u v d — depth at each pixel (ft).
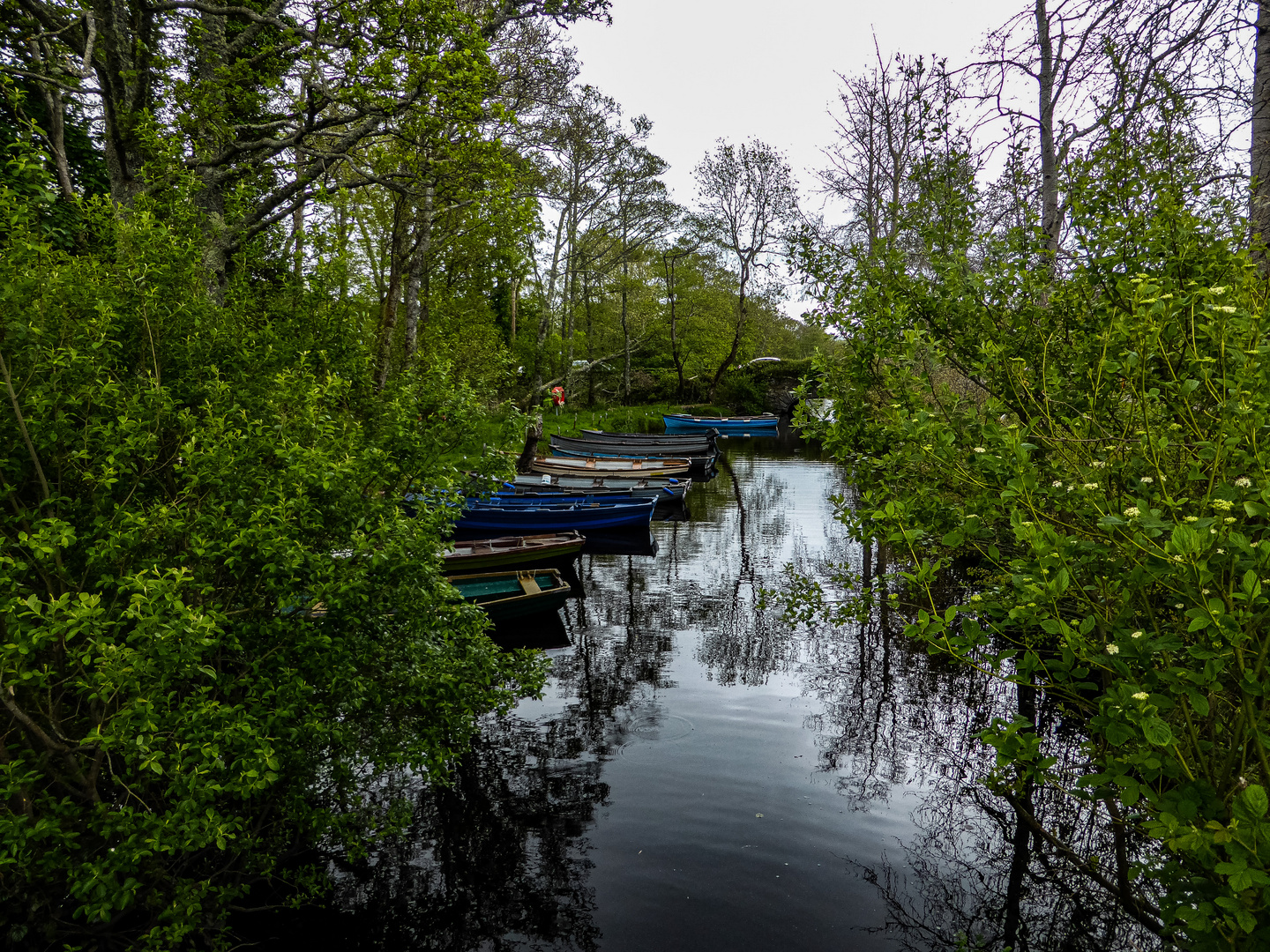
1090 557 7.96
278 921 13.42
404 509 13.75
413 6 25.11
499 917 13.48
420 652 14.29
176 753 9.67
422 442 13.71
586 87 73.05
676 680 24.50
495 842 15.71
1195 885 6.78
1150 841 15.03
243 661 12.03
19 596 9.28
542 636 29.01
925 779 18.12
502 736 20.56
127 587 9.43
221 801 11.32
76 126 39.47
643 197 106.32
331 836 15.69
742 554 43.11
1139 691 6.32
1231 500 6.82
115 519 10.64
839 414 16.14
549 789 17.75
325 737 11.85
